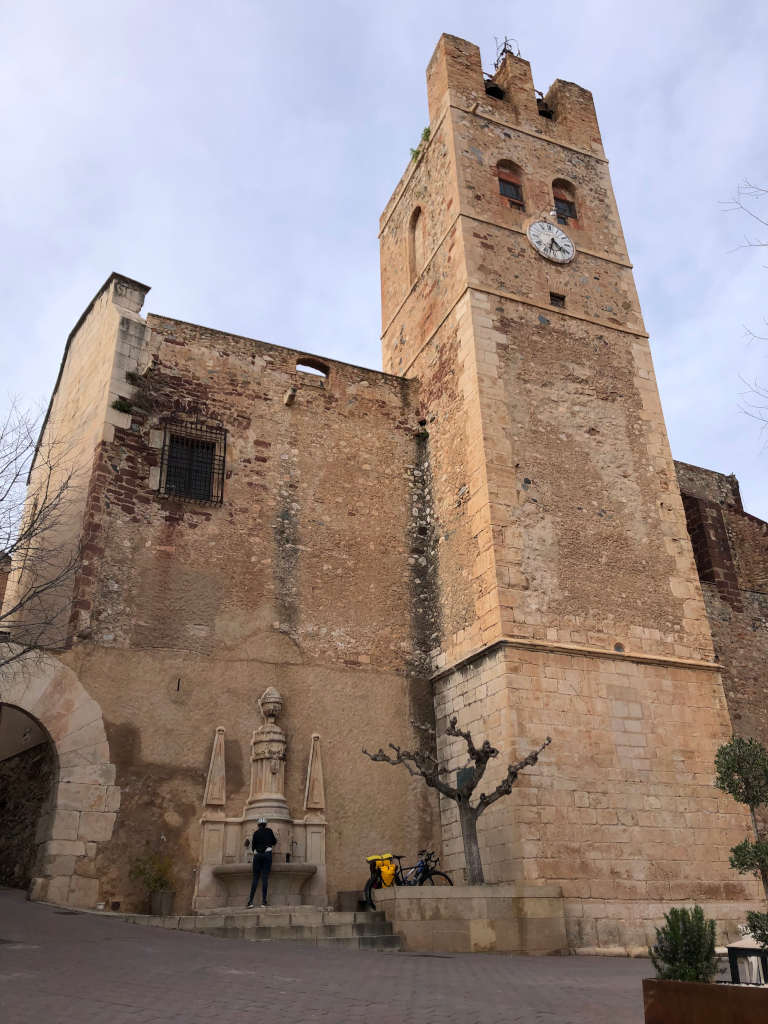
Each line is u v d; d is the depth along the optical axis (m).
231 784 14.02
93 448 15.62
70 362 18.77
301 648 15.68
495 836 13.63
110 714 13.56
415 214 22.36
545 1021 5.98
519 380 17.55
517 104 22.09
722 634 20.61
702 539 22.20
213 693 14.53
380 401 19.08
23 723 15.07
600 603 15.80
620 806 14.03
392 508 17.94
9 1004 5.84
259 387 17.70
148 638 14.41
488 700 14.66
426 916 11.84
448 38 22.02
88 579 14.27
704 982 5.98
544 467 16.73
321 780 14.70
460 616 16.08
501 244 19.31
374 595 16.83
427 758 13.33
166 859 13.05
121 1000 6.17
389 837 14.88
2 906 11.11
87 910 11.73
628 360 19.17
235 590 15.56
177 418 16.47
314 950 10.30
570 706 14.50
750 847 9.81
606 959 11.65
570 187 21.67
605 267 20.52
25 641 14.73
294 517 16.81
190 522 15.72
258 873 12.65
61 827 12.48
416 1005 6.53
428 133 22.12
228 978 7.37
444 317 19.14
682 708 15.42
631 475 17.61
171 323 17.23
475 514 16.23
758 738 19.64
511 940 11.78
